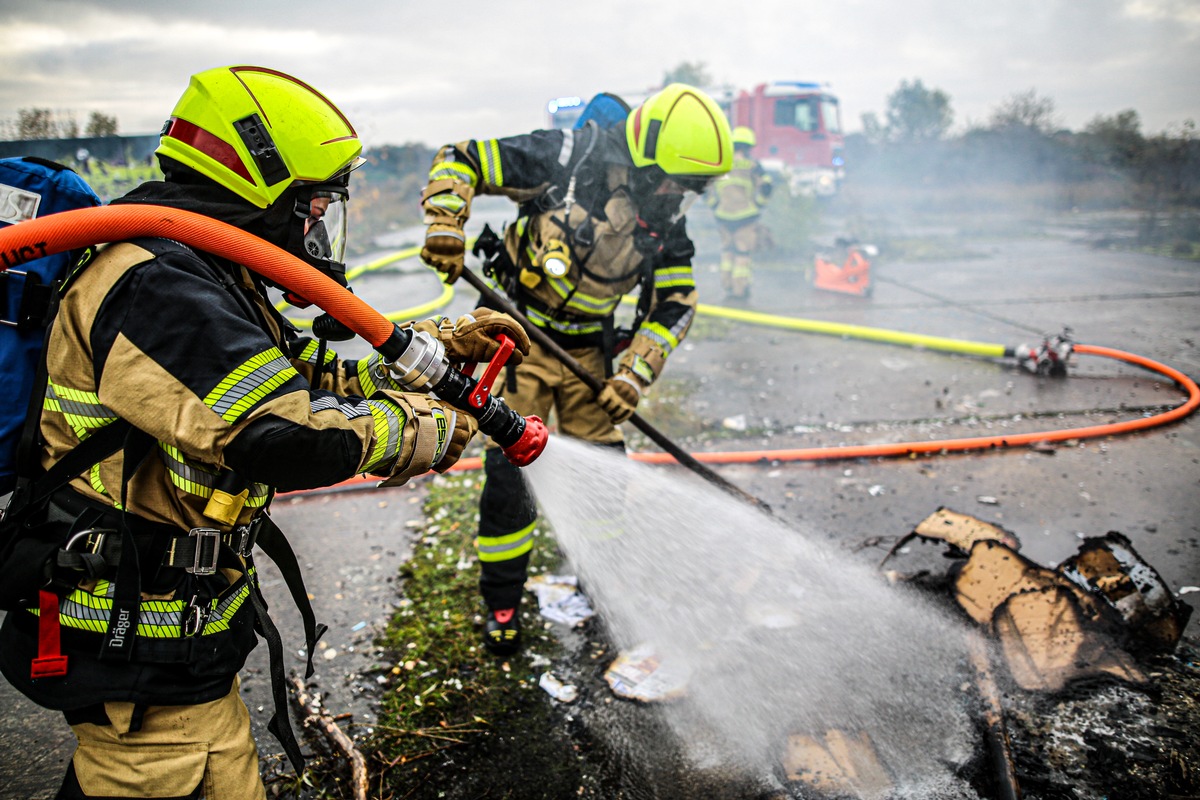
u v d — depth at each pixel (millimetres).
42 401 1346
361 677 2586
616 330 2834
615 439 2943
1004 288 8922
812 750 2143
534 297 2703
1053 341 5773
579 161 2537
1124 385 5348
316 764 2221
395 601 3002
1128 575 2521
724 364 6066
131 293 1259
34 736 2318
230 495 1387
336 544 3432
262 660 2678
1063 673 2330
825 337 6828
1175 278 9148
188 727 1424
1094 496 3727
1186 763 2072
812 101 16547
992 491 3818
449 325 1743
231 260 1364
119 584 1338
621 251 2607
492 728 2359
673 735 2287
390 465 1474
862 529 3479
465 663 2643
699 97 2543
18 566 1332
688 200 2668
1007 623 2426
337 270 1586
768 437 4602
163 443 1282
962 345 6113
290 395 1295
